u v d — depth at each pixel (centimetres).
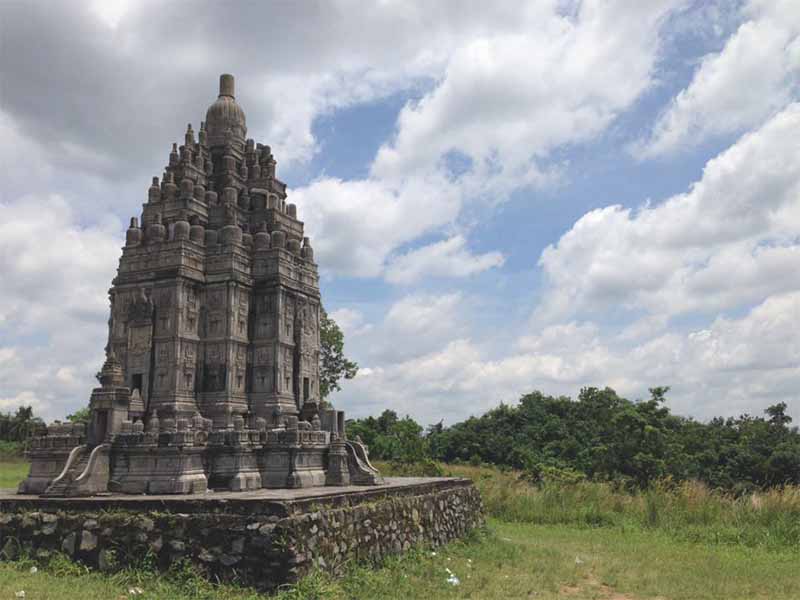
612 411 9506
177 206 3897
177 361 3456
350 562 2253
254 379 3725
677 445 7400
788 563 2870
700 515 3894
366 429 8431
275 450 3044
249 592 1967
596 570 2633
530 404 11044
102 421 2922
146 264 3609
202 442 2919
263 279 3794
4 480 4803
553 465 8150
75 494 2667
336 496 2356
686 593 2289
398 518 2691
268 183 4238
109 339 3644
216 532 2106
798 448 8162
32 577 2125
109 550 2209
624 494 4559
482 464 9038
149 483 2770
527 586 2267
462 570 2475
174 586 2027
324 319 7019
